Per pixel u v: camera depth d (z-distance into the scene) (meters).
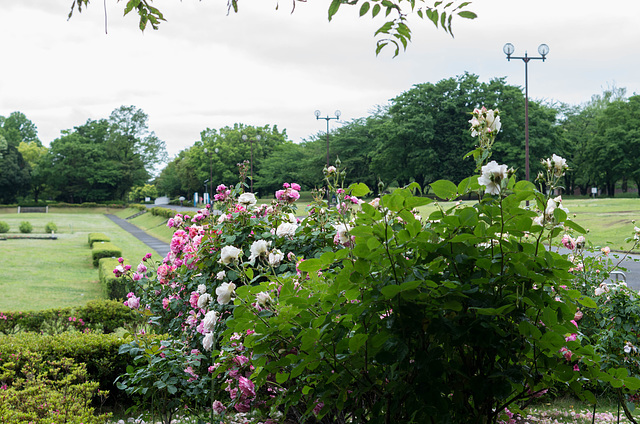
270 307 2.58
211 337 3.28
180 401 3.95
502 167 2.01
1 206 82.06
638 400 5.10
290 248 4.77
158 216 54.75
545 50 24.08
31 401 3.78
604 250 6.29
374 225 2.16
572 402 5.83
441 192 2.20
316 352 2.33
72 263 23.17
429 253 2.19
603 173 59.66
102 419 3.80
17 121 116.38
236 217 5.02
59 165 92.75
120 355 6.01
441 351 2.11
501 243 2.08
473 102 57.03
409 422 2.22
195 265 5.12
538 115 56.03
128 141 98.94
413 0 2.50
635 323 5.35
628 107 62.59
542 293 2.20
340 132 71.75
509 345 2.13
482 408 2.22
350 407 2.66
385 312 2.27
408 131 55.84
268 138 95.31
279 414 3.27
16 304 14.26
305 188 80.06
